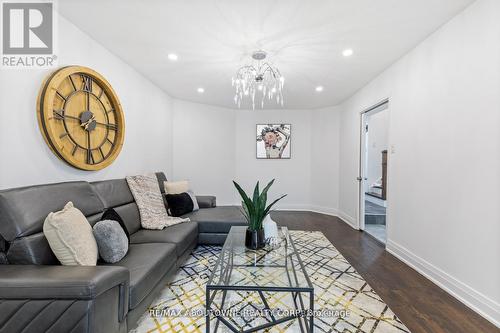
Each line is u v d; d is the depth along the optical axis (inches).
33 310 40.2
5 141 58.1
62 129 71.8
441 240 78.2
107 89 91.0
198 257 101.0
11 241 49.4
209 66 109.7
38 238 52.3
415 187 91.4
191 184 171.6
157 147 139.6
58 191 63.4
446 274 75.9
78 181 74.8
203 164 177.6
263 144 197.2
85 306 40.0
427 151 84.9
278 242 78.1
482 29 63.9
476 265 65.5
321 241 123.8
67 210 57.3
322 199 189.2
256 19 73.7
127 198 95.3
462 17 69.8
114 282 45.9
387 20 74.0
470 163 67.6
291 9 68.9
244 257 69.9
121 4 67.4
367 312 65.2
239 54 97.3
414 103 91.6
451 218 74.1
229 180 191.9
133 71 113.0
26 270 44.7
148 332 57.2
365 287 78.3
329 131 184.4
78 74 78.1
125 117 107.2
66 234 52.4
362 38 84.5
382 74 115.1
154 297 64.5
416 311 65.6
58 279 41.0
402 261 98.9
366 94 133.6
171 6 68.1
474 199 66.3
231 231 92.5
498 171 59.9
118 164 103.0
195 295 73.3
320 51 94.3
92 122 83.7
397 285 79.6
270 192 198.7
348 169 160.9
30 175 63.6
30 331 39.9
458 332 57.6
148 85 127.9
